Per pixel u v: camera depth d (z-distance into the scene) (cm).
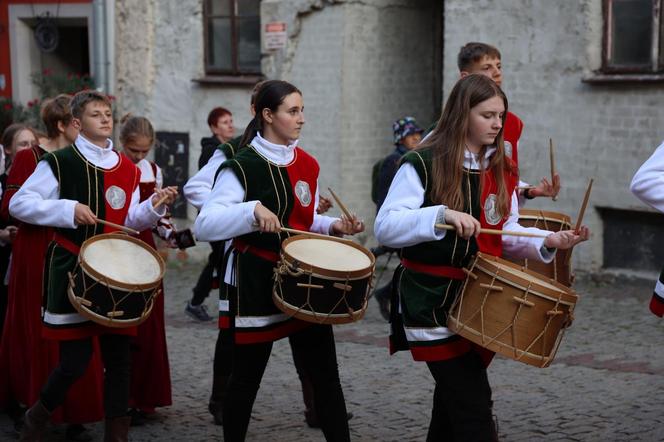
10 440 598
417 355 422
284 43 1246
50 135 592
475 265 407
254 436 589
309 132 1244
